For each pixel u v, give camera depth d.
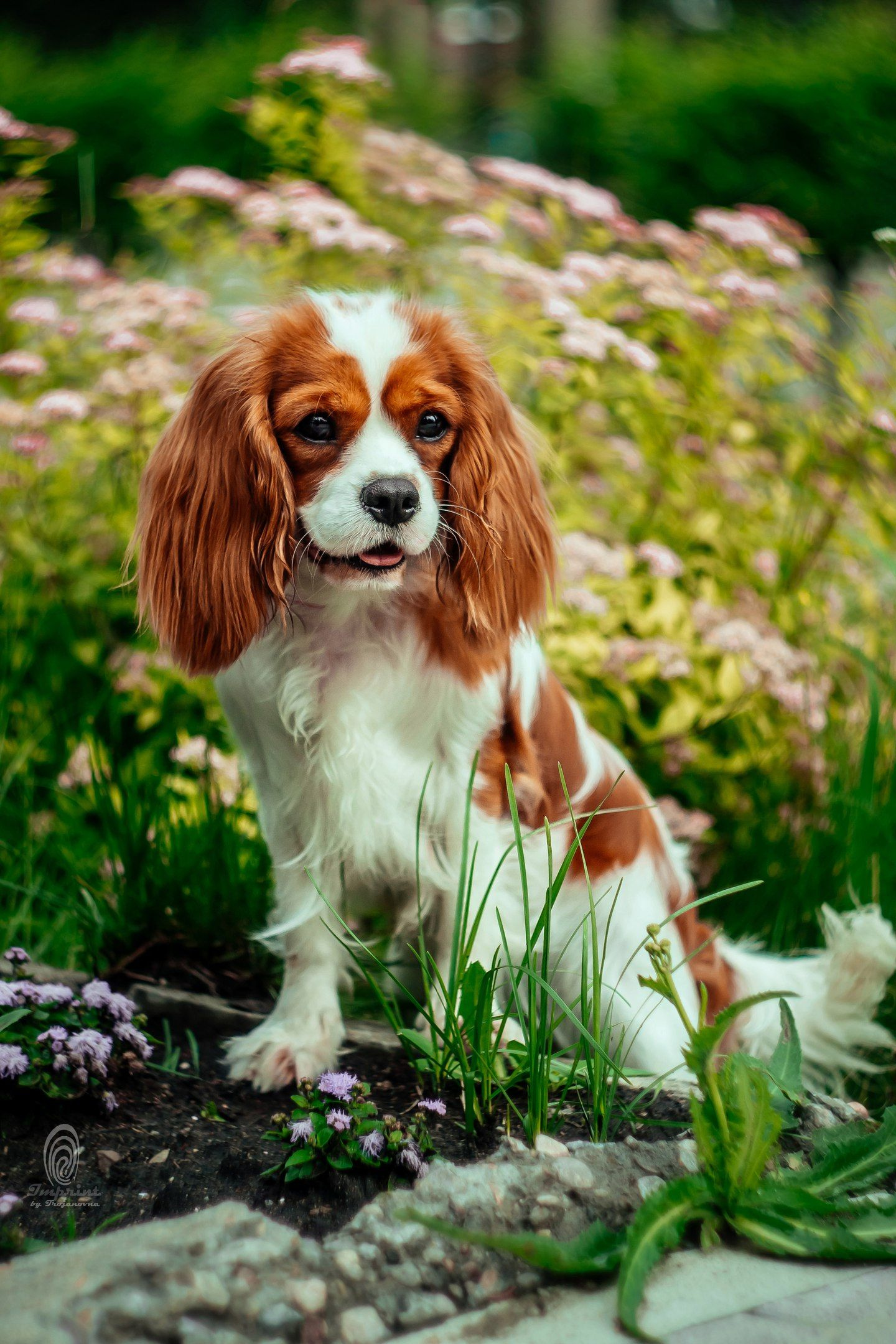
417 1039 2.28
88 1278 1.56
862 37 8.20
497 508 2.58
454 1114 2.23
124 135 8.79
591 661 3.65
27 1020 2.23
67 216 8.91
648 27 12.62
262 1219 1.73
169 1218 1.91
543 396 3.90
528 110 9.69
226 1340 1.54
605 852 2.79
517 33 17.06
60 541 4.01
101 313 4.14
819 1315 1.66
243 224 4.57
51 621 3.90
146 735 3.91
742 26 10.46
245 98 8.75
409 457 2.38
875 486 3.90
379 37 13.98
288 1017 2.53
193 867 2.99
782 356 4.25
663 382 4.14
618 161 8.31
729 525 4.05
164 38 14.99
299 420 2.40
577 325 3.61
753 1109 1.84
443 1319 1.67
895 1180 2.02
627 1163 1.96
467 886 2.53
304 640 2.48
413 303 2.59
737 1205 1.85
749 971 2.94
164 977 2.89
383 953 3.06
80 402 3.60
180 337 4.13
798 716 3.67
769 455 4.18
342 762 2.48
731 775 3.75
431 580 2.52
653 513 4.06
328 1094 2.12
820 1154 2.01
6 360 3.78
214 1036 2.67
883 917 3.10
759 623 3.80
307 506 2.41
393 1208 1.82
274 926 2.79
